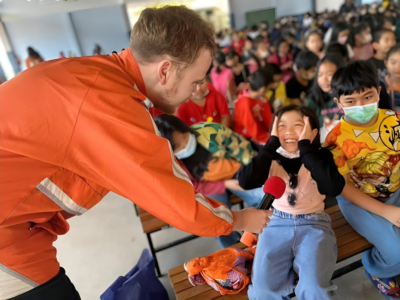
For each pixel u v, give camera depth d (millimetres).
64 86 718
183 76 810
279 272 1186
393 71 2203
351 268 1388
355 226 1343
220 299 1166
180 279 1277
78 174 784
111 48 2656
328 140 1363
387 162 1297
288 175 1327
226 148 1749
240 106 2383
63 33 2523
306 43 2930
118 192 780
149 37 751
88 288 1782
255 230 922
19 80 748
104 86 727
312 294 1074
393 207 1244
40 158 740
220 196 1773
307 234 1229
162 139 743
